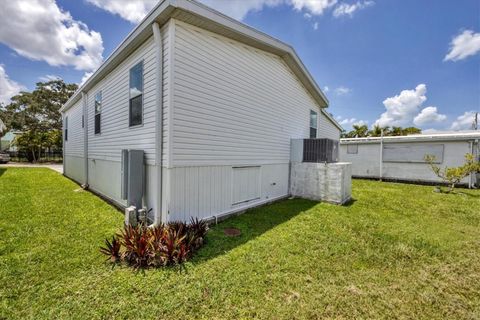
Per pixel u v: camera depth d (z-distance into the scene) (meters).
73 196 6.59
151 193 4.26
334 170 6.61
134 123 4.90
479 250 3.56
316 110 9.33
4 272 2.57
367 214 5.52
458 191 9.19
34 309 2.01
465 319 2.06
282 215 5.27
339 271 2.85
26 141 20.64
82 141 8.55
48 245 3.31
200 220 4.15
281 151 6.95
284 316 2.04
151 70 4.26
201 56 4.29
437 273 2.86
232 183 5.14
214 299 2.22
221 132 4.76
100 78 6.67
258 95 5.82
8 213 4.77
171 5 3.46
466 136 10.40
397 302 2.28
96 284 2.40
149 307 2.08
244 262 2.97
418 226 4.70
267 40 5.41
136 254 2.82
